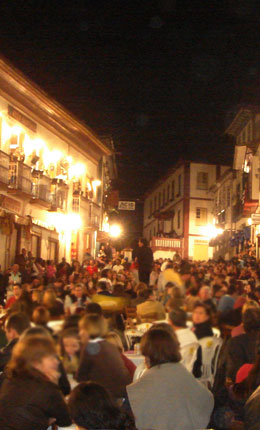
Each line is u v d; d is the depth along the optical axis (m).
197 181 48.97
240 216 34.53
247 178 31.94
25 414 3.37
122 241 46.84
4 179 18.77
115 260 18.36
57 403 3.45
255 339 4.90
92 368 3.77
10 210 19.56
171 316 4.36
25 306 4.57
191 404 3.61
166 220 54.38
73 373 3.74
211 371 4.67
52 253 24.91
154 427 3.55
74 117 25.08
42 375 3.48
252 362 4.84
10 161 19.55
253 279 11.08
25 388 3.43
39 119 22.53
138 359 5.68
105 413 3.15
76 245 28.05
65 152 26.00
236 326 4.95
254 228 30.73
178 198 51.03
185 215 48.38
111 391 3.86
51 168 23.89
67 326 3.71
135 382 3.73
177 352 3.77
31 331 3.57
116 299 5.17
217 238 43.06
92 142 29.30
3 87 18.92
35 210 22.48
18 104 20.33
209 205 48.75
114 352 4.00
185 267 6.91
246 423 3.15
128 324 6.20
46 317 3.76
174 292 4.48
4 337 5.62
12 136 19.97
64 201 25.30
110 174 44.16
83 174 29.11
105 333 3.89
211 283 5.75
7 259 19.50
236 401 4.45
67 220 26.33
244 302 5.19
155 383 3.64
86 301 5.01
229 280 6.61
